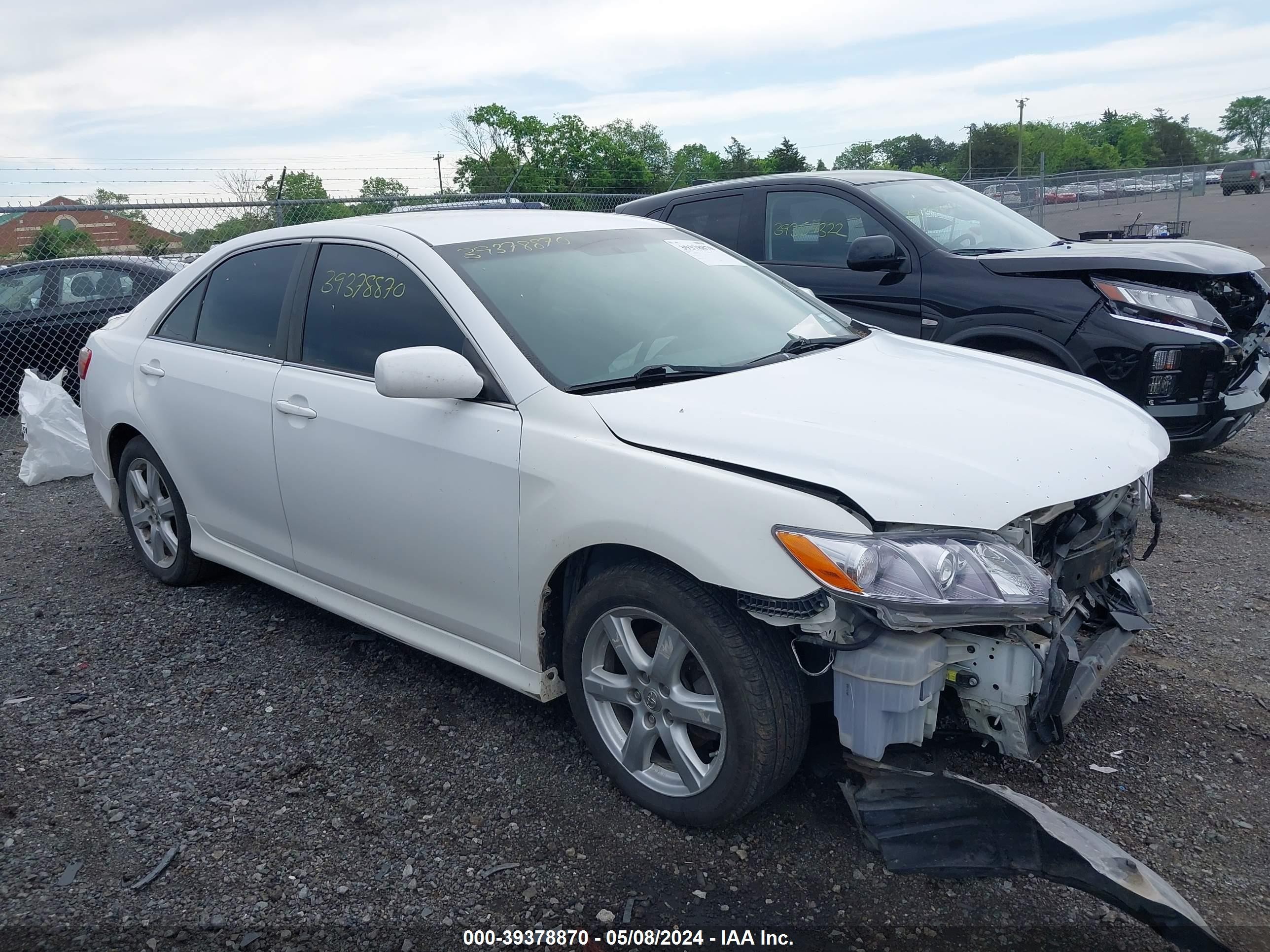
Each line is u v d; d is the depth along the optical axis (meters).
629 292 3.56
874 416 2.85
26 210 9.31
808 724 2.68
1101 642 3.04
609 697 2.97
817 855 2.76
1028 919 2.52
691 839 2.83
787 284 4.27
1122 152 113.50
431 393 2.99
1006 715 2.57
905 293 6.22
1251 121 139.00
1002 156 88.25
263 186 10.98
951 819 2.56
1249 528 5.47
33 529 5.89
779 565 2.47
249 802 3.05
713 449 2.69
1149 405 5.57
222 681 3.84
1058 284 5.77
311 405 3.64
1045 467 2.68
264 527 4.04
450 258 3.44
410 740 3.39
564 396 2.99
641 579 2.77
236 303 4.19
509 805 3.01
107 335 4.89
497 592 3.14
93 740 3.43
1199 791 3.05
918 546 2.43
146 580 4.92
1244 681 3.74
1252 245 20.94
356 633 4.24
